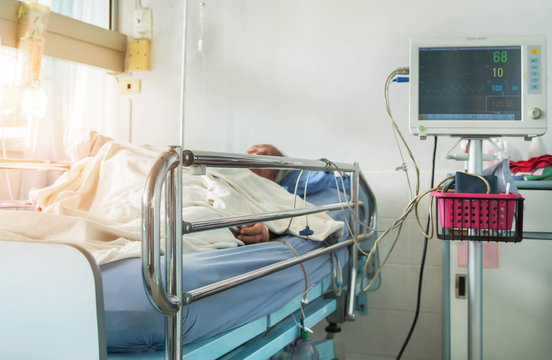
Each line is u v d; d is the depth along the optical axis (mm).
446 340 2072
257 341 1515
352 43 2793
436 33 2682
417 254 2670
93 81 2990
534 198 2049
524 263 2064
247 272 1336
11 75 2363
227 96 2988
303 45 2867
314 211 1736
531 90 1698
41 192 1910
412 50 1749
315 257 1768
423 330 2664
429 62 1745
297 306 1734
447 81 1733
